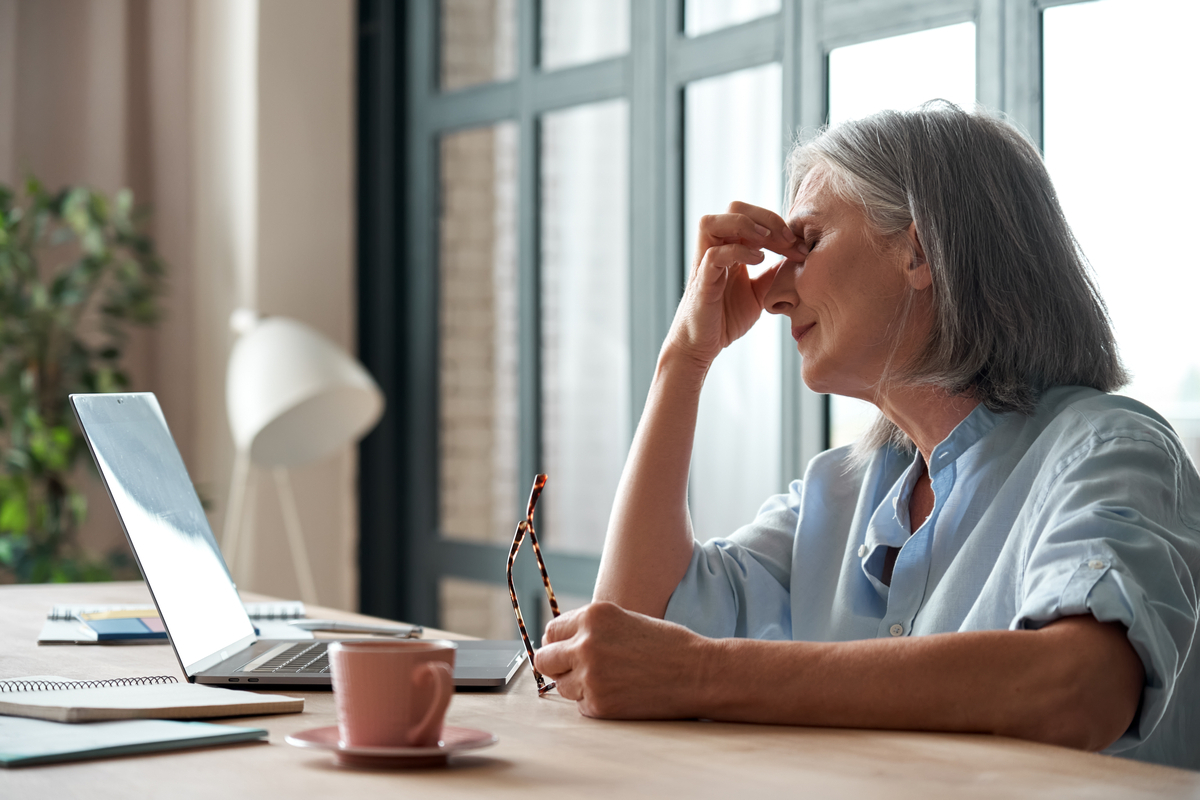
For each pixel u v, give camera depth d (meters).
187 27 4.15
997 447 1.12
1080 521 0.90
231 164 3.98
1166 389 2.27
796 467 2.90
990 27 2.48
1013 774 0.70
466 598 3.88
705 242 1.30
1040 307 1.12
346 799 0.64
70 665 1.17
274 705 0.89
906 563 1.14
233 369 3.47
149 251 3.81
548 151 3.62
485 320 3.84
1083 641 0.82
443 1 3.92
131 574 3.84
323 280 4.04
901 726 0.82
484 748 0.75
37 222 3.68
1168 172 2.25
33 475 3.63
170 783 0.67
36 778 0.68
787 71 2.90
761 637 1.27
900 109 1.21
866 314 1.17
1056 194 1.18
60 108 4.09
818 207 1.21
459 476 3.90
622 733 0.82
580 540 3.57
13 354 3.74
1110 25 2.32
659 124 3.25
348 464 4.10
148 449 1.20
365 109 4.12
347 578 4.09
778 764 0.72
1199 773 0.71
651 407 1.31
